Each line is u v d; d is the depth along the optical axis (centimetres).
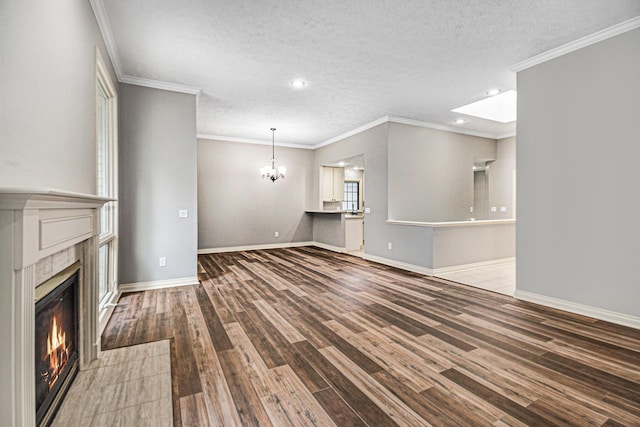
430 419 158
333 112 527
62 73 175
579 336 256
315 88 422
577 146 305
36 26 141
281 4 248
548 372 202
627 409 165
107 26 275
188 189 416
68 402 170
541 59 332
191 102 417
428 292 386
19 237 110
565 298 317
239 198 729
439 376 198
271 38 298
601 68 288
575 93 306
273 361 216
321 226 789
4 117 113
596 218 293
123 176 382
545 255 332
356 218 739
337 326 278
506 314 307
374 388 185
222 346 239
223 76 381
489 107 576
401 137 567
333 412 163
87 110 227
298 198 802
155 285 401
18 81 124
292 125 609
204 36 294
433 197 607
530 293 347
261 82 401
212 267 539
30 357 119
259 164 749
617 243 280
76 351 199
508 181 676
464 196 648
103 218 335
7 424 110
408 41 304
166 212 404
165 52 323
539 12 259
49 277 152
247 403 171
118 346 239
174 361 216
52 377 160
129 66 353
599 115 290
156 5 247
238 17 265
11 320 110
